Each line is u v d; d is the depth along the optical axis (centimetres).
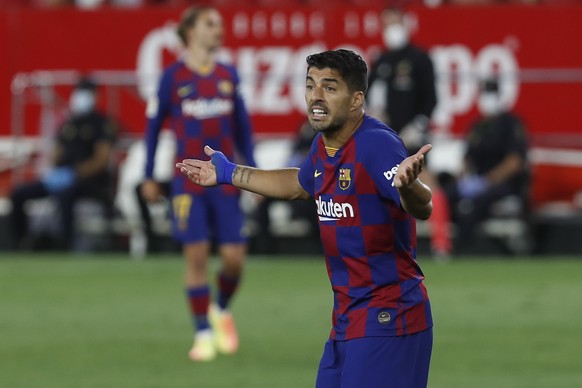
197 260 3403
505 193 5575
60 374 3216
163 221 5766
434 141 5825
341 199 1908
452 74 5906
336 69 1881
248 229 5731
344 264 1941
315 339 3741
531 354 3500
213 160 2089
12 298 4594
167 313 4259
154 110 3422
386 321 1894
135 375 3192
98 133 5725
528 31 5925
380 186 1867
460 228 5609
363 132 1902
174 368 3291
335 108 1883
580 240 5738
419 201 1797
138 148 5781
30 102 5975
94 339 3762
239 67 5988
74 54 6031
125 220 5809
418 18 5953
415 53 5225
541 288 4766
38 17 6038
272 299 4525
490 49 5934
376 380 1881
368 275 1916
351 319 1919
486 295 4594
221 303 3541
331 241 1941
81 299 4566
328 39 5956
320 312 4244
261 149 5759
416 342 1909
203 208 3394
